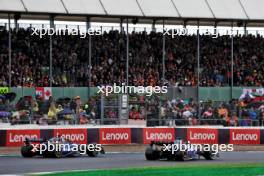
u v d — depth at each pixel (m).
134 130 110.88
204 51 151.38
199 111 120.94
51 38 129.00
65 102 119.94
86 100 130.38
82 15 124.94
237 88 139.00
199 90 136.38
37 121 110.94
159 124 115.88
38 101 115.06
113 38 146.62
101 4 126.75
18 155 96.19
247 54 154.00
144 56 145.50
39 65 134.88
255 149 115.00
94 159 89.94
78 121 113.56
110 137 109.25
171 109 119.00
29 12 121.88
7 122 110.62
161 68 143.88
